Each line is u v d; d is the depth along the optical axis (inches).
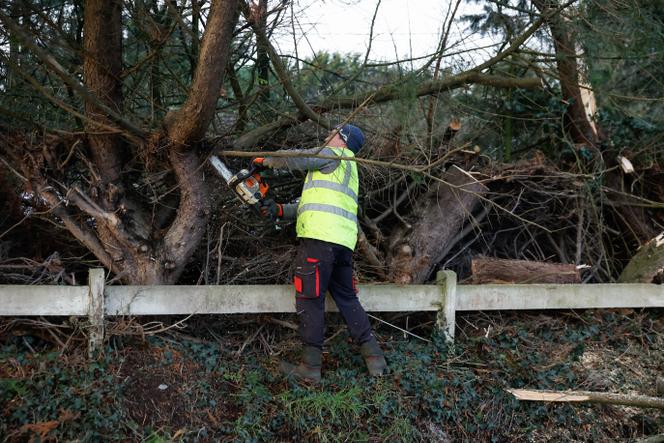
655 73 256.7
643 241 250.8
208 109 164.1
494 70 238.7
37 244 197.8
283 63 208.4
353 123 216.5
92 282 161.8
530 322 210.2
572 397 174.1
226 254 213.0
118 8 181.5
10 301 158.7
